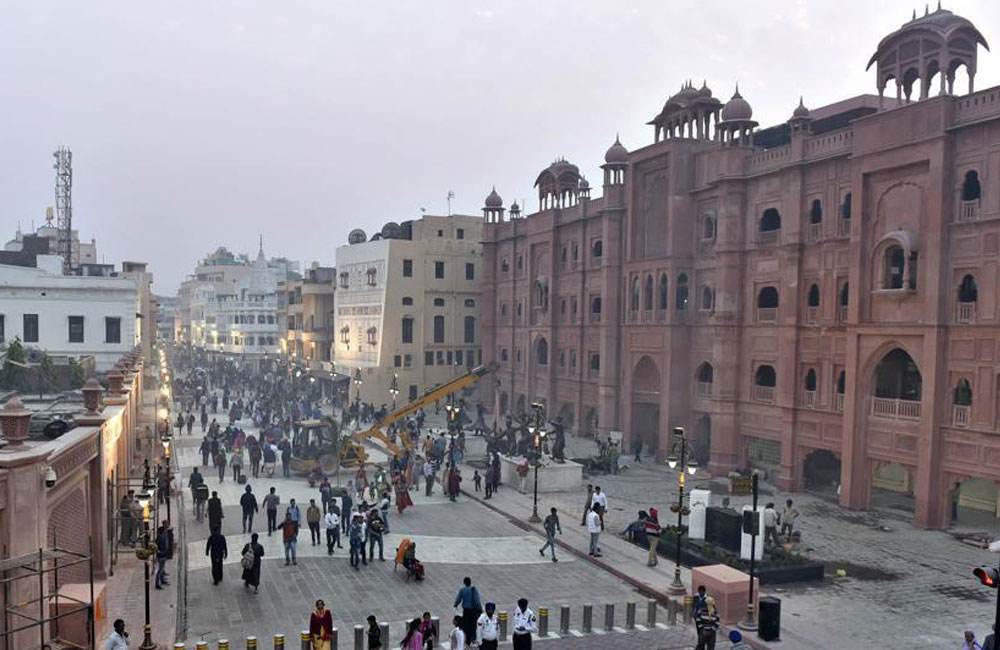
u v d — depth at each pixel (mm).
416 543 26859
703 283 41812
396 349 67812
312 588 21844
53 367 35469
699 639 16750
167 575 21281
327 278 87500
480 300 71062
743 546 23359
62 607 14367
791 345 35719
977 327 27656
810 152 35312
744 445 39094
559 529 26750
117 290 48531
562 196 57531
